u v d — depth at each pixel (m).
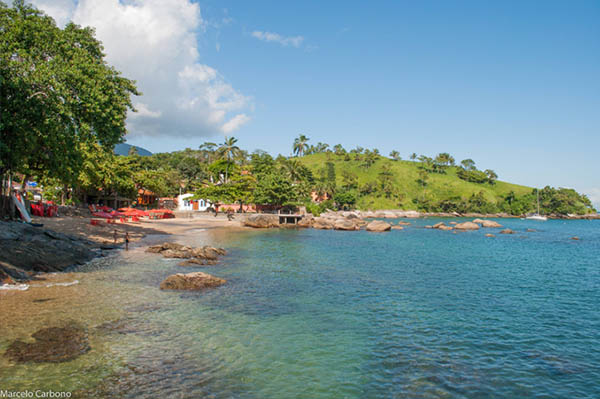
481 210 176.25
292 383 9.13
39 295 15.14
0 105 20.86
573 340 13.00
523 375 10.16
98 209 54.69
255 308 15.34
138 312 13.80
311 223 72.75
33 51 23.09
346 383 9.26
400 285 20.92
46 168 28.17
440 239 54.12
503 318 15.40
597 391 9.35
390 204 179.62
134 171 70.00
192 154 167.50
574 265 31.11
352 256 32.28
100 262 23.33
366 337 12.58
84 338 11.01
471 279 23.67
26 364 9.15
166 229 48.28
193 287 17.95
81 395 7.93
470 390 9.19
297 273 23.23
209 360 10.16
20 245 20.12
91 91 23.00
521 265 30.56
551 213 176.00
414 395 8.81
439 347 11.97
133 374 9.04
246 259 28.08
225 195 78.75
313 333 12.77
